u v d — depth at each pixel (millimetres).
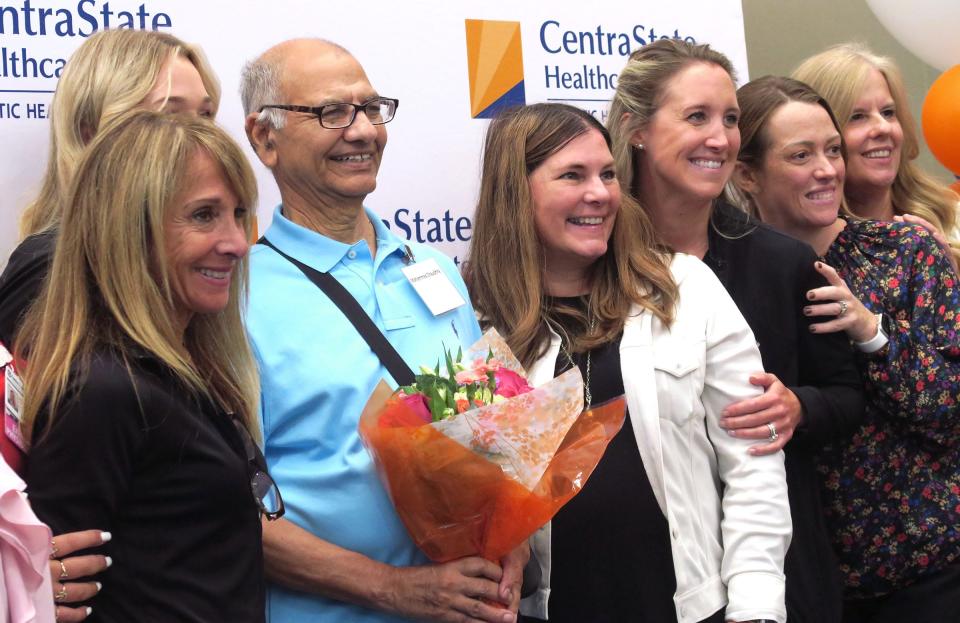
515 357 2191
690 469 2164
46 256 1824
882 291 2590
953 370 2477
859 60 2963
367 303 2062
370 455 1873
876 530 2512
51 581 1379
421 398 1817
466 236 2842
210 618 1524
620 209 2344
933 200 3090
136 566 1494
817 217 2684
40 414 1477
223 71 2555
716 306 2252
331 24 2668
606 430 1904
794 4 4598
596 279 2324
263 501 1902
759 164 2734
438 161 2801
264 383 1952
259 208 2615
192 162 1580
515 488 1800
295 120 2053
